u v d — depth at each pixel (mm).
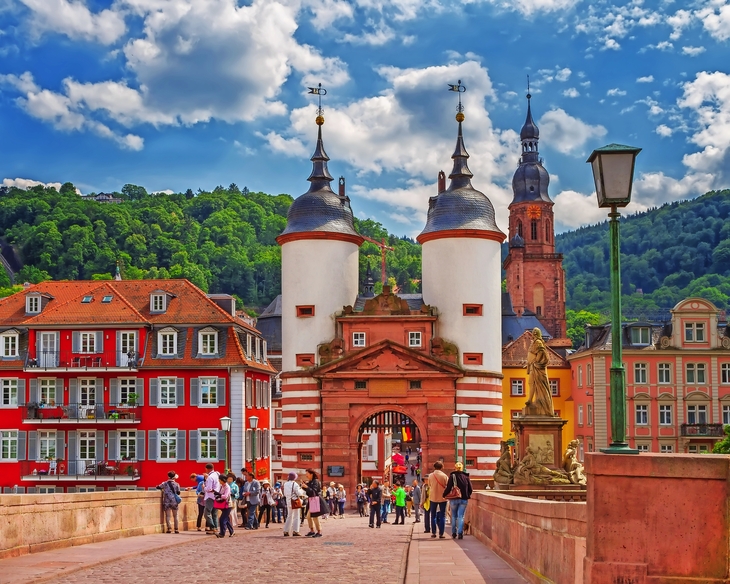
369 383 63125
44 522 25125
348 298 66250
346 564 22641
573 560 13562
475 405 63406
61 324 70438
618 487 11852
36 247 198625
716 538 11633
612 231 13953
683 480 11727
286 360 65688
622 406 13156
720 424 87250
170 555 25359
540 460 41219
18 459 69688
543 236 172000
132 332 70375
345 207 72000
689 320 88938
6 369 70375
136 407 69562
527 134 173750
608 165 13906
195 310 71875
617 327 13500
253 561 23516
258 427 75125
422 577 18609
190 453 69125
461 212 65562
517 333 123062
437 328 64875
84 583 18828
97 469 69062
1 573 19875
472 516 32438
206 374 69750
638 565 11695
